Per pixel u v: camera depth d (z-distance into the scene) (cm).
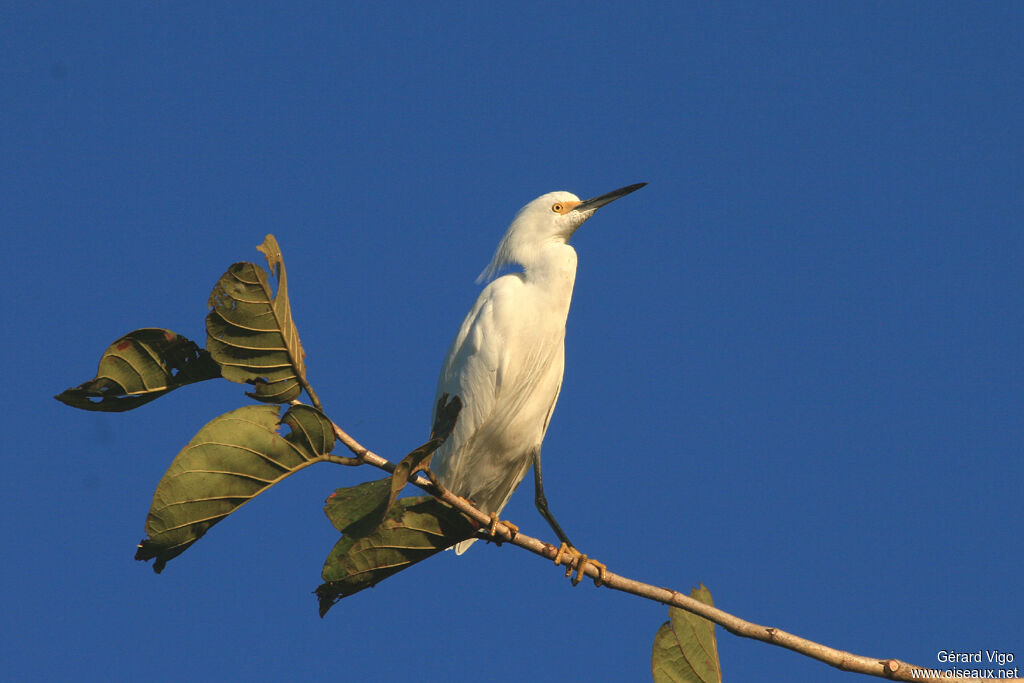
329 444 693
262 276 630
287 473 691
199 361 681
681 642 855
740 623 748
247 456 671
